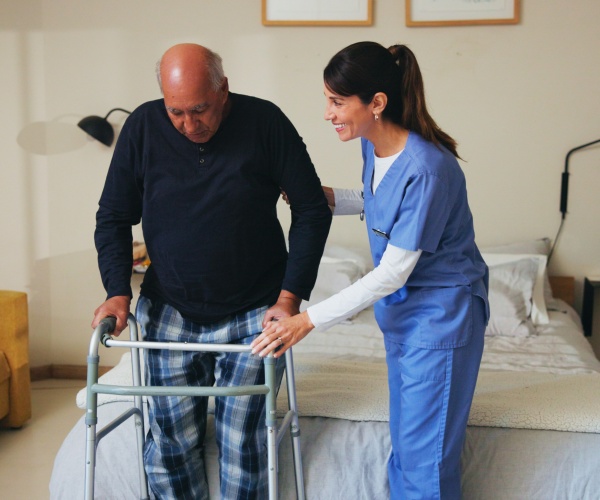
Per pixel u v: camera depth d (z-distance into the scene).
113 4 3.96
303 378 2.43
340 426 2.23
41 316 4.17
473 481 2.15
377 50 1.83
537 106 3.86
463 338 1.95
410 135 1.89
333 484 2.17
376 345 3.16
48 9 3.98
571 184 3.89
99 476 2.22
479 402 2.25
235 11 3.92
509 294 3.48
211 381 2.16
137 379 2.15
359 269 3.70
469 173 3.95
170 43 3.97
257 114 1.96
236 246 1.98
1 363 3.32
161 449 2.08
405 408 1.98
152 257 2.05
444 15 3.82
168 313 2.09
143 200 2.01
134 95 4.01
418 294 1.97
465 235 2.02
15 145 4.06
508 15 3.79
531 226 3.95
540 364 2.94
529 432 2.18
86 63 4.00
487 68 3.86
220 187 1.94
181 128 1.85
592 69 3.81
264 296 2.06
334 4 3.86
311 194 2.02
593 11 3.77
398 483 2.08
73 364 4.20
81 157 4.05
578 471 2.13
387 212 1.89
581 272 3.95
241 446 2.04
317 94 3.95
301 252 2.00
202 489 2.17
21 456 3.17
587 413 2.18
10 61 4.00
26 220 4.11
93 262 4.11
